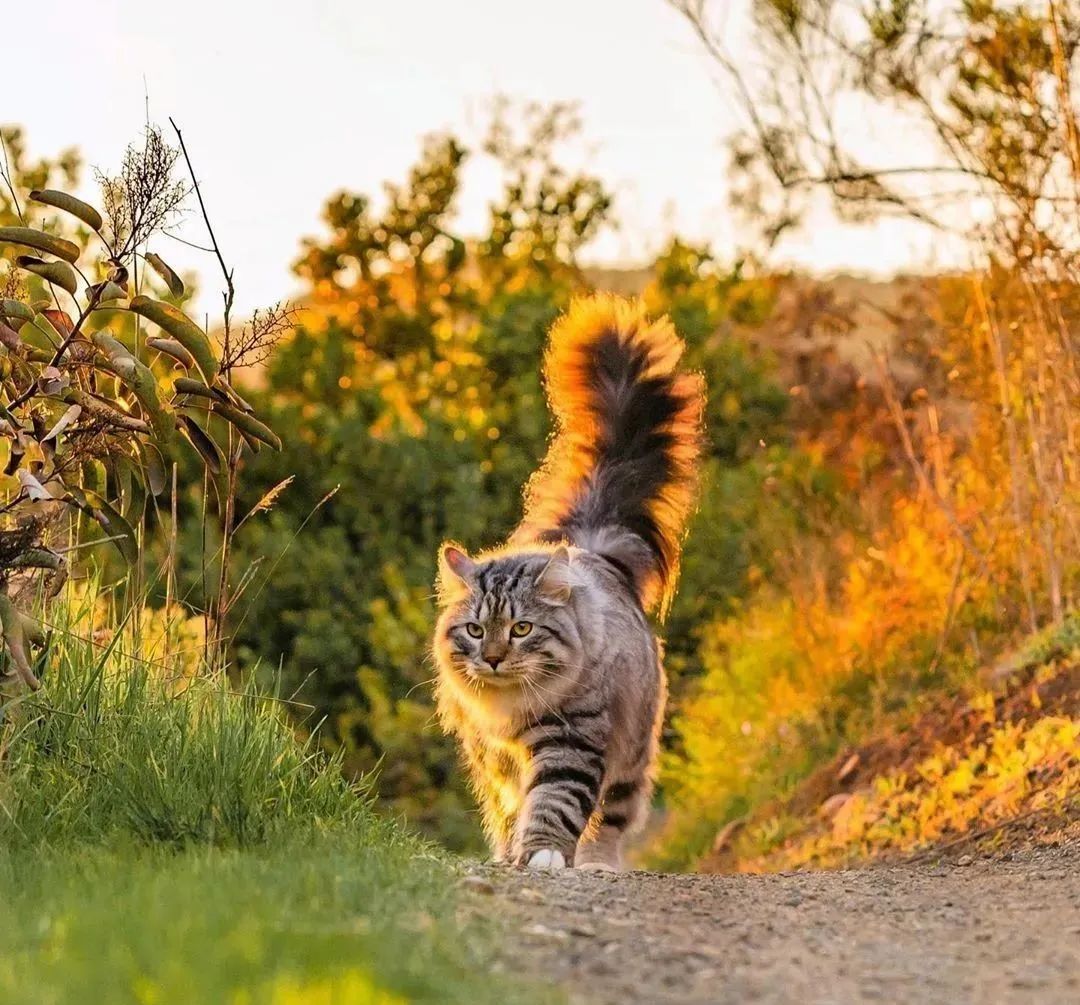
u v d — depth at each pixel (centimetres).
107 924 497
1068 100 1081
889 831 1060
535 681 901
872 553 1448
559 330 1130
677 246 2317
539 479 1122
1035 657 1171
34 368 720
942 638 1289
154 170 696
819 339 2305
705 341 2084
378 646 1719
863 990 510
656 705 1023
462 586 943
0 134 937
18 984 439
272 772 731
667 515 1105
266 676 1658
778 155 1402
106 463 732
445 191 2502
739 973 522
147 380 674
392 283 2483
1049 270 1158
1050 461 1205
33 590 716
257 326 780
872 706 1323
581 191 2577
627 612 987
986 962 557
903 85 1292
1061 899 686
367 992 429
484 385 2183
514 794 945
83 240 1270
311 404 2067
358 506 1902
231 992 430
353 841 694
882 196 1344
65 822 671
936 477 1385
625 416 1110
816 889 716
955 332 1352
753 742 1434
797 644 1477
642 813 1009
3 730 672
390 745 1608
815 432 1958
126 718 727
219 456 769
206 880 567
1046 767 1003
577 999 468
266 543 1794
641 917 602
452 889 613
